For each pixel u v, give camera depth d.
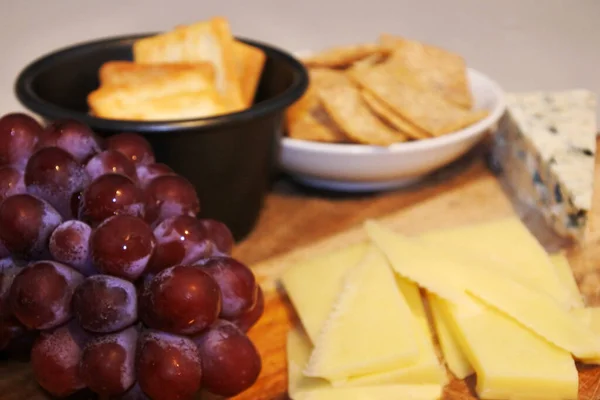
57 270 0.30
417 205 0.45
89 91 0.44
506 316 0.35
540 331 0.34
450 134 0.44
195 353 0.30
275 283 0.39
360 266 0.36
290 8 0.58
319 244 0.41
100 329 0.30
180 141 0.37
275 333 0.36
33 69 0.41
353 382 0.33
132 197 0.31
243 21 0.57
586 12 0.59
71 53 0.43
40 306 0.30
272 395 0.33
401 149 0.43
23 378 0.34
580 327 0.34
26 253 0.31
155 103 0.38
